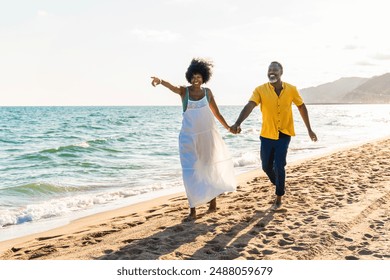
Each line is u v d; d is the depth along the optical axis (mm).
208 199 6055
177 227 5734
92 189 11430
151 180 12680
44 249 5406
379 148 15703
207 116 6012
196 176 6016
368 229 5570
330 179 8836
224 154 6301
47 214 8414
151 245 5086
